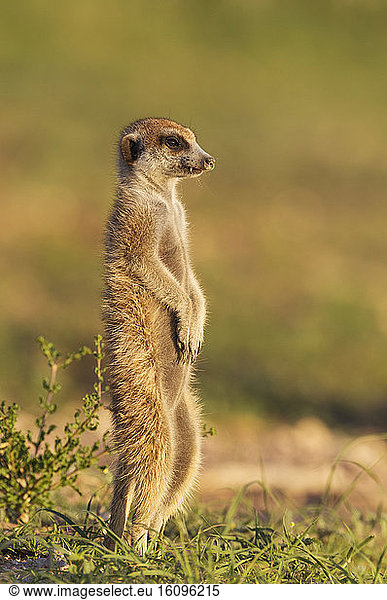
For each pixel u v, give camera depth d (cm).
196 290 710
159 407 643
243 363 1563
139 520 634
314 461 1132
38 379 1376
